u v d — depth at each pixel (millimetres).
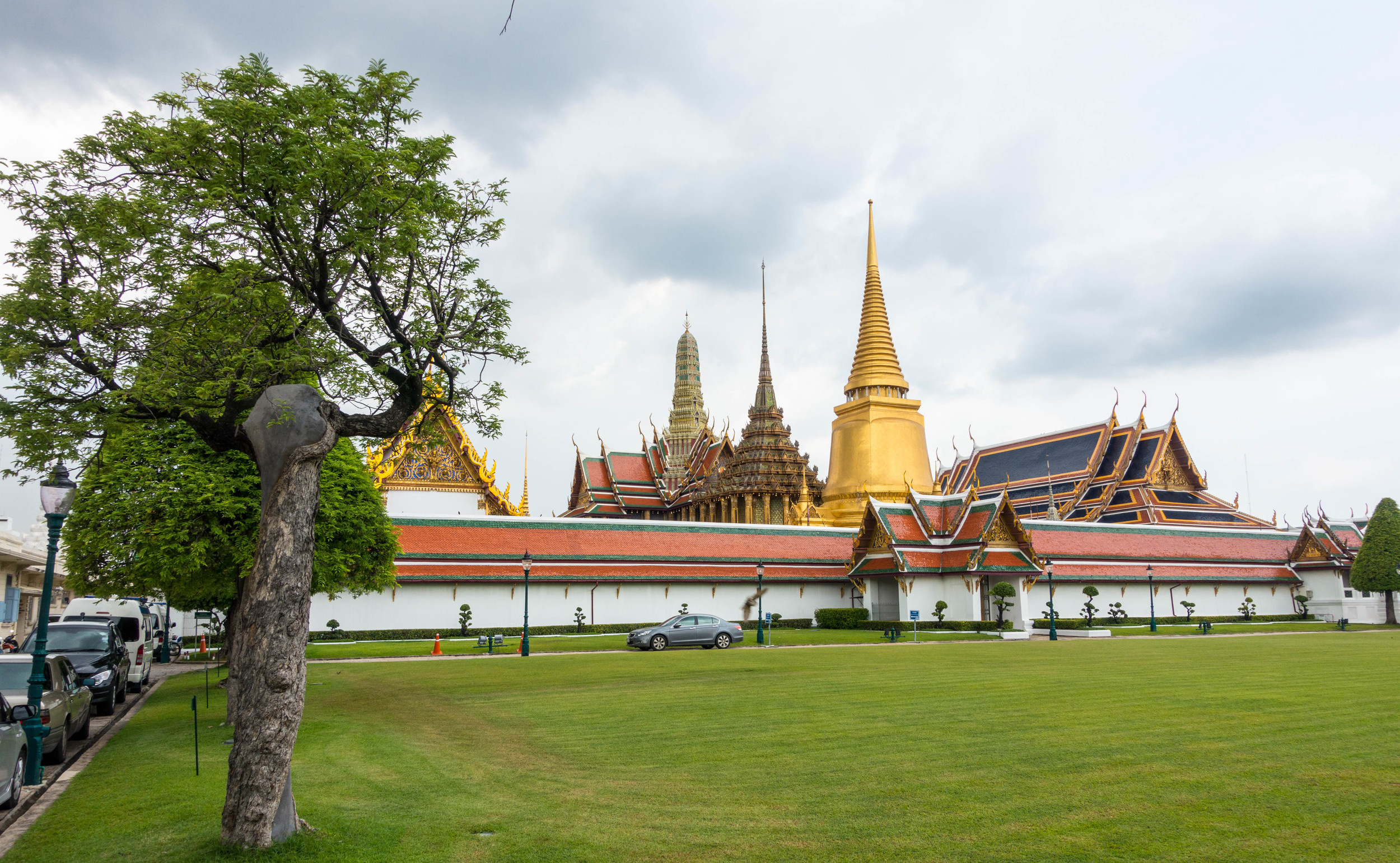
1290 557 73688
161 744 17078
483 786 12836
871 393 83312
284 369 13727
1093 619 60406
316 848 9805
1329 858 9211
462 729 17844
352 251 12641
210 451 23172
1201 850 9492
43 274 13266
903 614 58844
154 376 12727
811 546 65938
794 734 16562
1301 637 49438
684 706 20625
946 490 97750
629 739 16375
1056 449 85625
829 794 12023
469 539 55469
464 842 10070
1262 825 10305
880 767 13547
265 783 9758
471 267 14586
